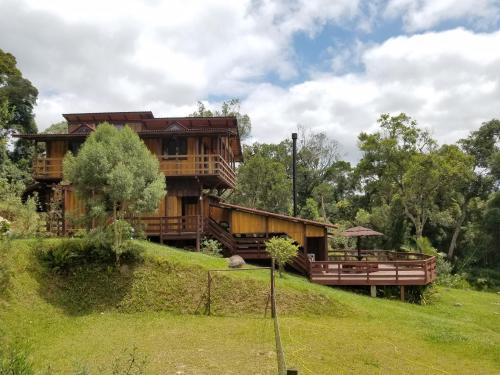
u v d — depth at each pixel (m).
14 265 16.53
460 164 38.34
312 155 61.44
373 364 11.96
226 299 17.61
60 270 17.81
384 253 32.03
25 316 14.49
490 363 12.59
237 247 25.62
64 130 43.81
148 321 15.85
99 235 17.77
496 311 22.70
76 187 18.34
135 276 18.20
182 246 26.39
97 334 14.05
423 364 12.24
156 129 29.78
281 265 20.97
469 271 40.56
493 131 44.78
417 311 19.98
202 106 50.75
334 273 22.42
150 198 18.25
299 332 14.77
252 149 59.69
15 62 43.62
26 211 19.69
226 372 10.76
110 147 18.08
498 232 41.62
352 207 56.69
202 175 25.94
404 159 40.81
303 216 48.47
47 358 11.52
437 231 45.75
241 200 47.56
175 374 10.59
